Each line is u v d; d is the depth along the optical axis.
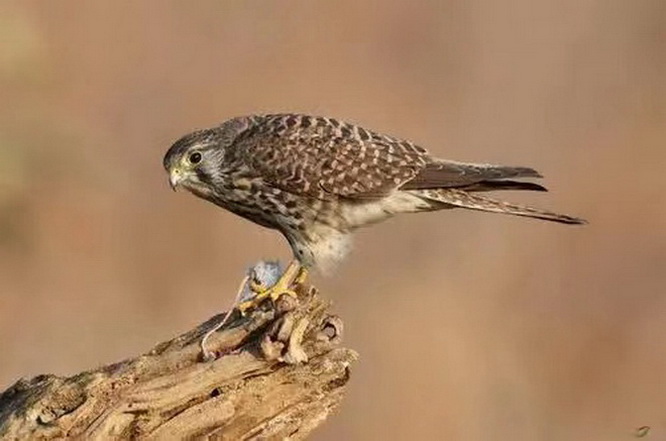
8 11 18.19
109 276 17.72
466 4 25.70
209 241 18.59
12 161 17.12
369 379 15.78
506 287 18.62
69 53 21.67
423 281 18.06
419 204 10.55
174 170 10.65
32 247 17.16
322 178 10.39
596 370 17.72
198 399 8.59
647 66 25.69
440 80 24.83
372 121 23.38
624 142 23.45
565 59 25.62
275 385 8.66
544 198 21.20
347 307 17.09
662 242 20.17
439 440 15.52
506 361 16.89
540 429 16.56
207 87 22.61
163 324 17.41
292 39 23.98
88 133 18.83
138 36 22.50
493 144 23.73
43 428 8.45
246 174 10.50
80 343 16.22
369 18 25.00
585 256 19.56
